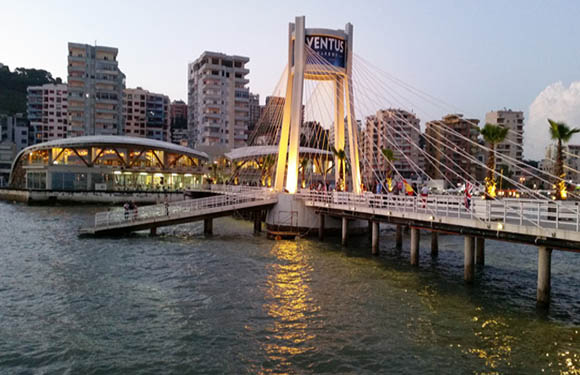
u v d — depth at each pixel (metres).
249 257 31.42
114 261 29.50
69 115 129.00
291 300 21.17
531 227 19.00
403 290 23.03
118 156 91.12
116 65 134.25
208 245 36.41
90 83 130.88
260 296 21.80
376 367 14.30
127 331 17.17
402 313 19.38
